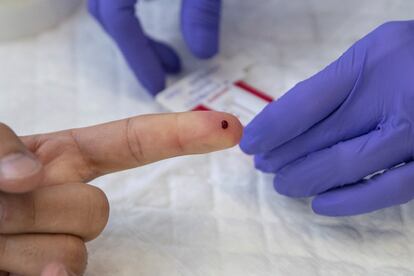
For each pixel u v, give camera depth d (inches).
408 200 14.0
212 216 14.4
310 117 13.8
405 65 13.4
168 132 12.5
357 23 18.7
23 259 11.9
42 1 17.9
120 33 16.8
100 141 12.8
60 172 12.6
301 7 19.1
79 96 17.0
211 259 13.6
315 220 14.5
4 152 10.7
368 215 14.6
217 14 17.5
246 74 17.6
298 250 13.9
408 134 13.4
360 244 14.1
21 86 17.1
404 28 13.8
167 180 15.1
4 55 17.8
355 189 14.0
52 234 12.1
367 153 13.6
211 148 12.5
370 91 13.6
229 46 18.3
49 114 16.5
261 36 18.5
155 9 19.3
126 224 14.1
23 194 11.6
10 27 17.9
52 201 11.9
